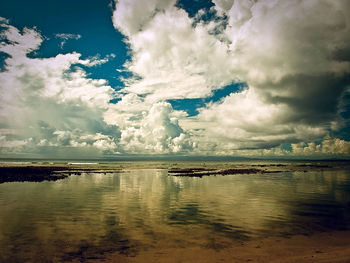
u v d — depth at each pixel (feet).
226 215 54.75
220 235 40.88
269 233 42.04
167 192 88.84
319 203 68.69
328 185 111.75
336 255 32.27
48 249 34.40
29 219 50.29
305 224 47.57
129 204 66.59
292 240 38.52
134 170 229.66
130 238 39.22
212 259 31.12
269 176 162.30
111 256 32.09
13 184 109.50
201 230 43.60
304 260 30.68
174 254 32.78
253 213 56.70
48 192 86.74
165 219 51.08
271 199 75.05
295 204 67.36
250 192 89.35
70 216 52.95
